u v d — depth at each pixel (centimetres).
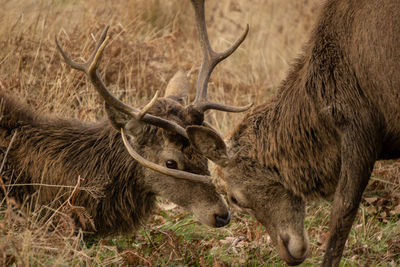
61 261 1096
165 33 2558
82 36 2097
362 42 1132
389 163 1738
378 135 1161
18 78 1847
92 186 1317
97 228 1362
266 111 1263
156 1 2670
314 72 1183
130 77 1998
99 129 1366
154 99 1186
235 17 2845
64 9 2383
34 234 1148
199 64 2216
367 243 1395
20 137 1336
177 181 1320
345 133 1150
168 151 1284
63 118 1396
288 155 1222
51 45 2041
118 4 2558
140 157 1234
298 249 1250
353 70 1151
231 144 1271
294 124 1208
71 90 1859
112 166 1344
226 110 1345
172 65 2145
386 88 1120
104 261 1192
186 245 1323
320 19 1209
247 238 1399
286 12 2820
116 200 1357
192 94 2114
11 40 2009
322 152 1199
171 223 1479
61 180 1327
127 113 1237
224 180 1280
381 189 1662
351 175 1141
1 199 1313
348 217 1147
